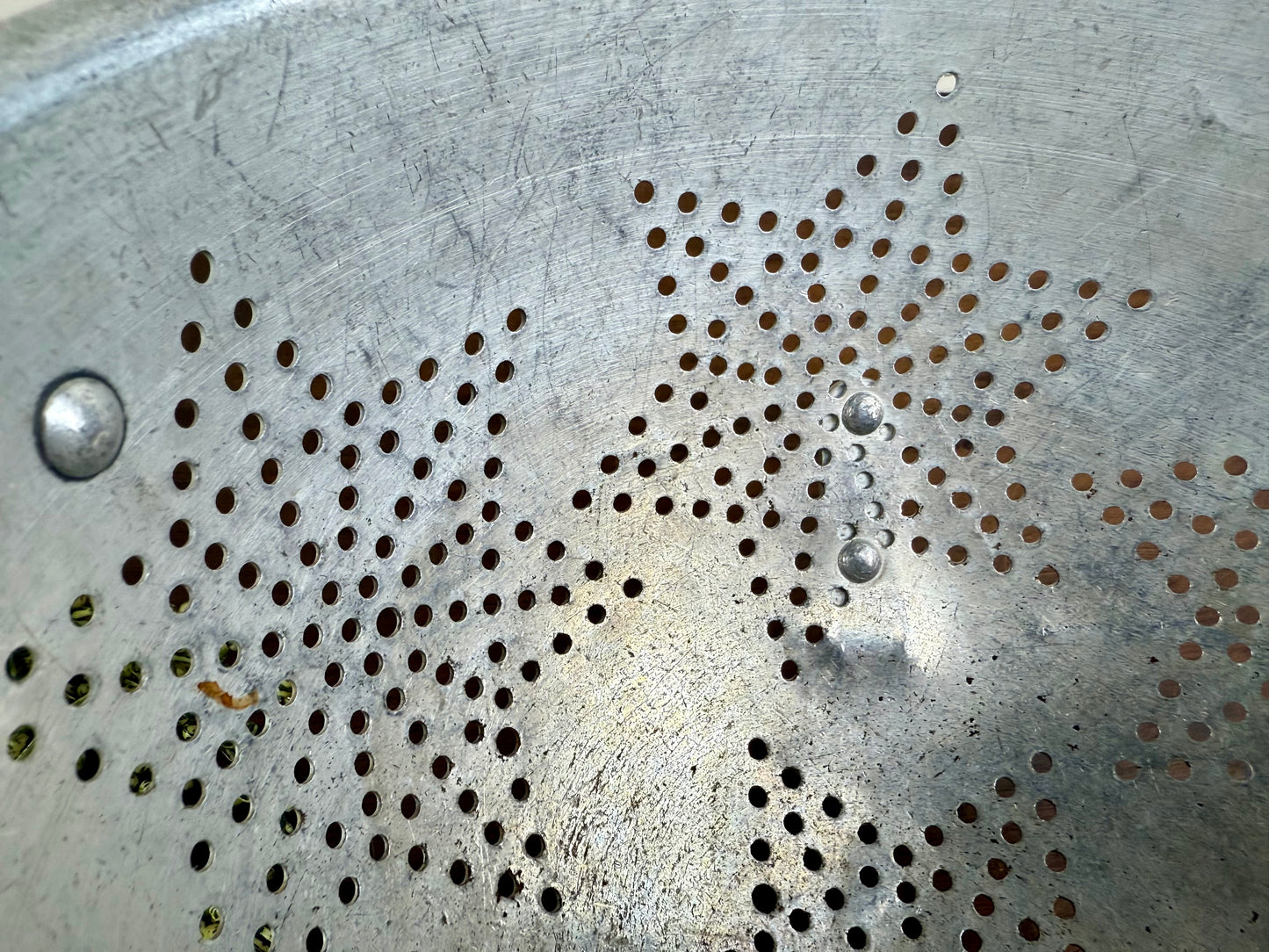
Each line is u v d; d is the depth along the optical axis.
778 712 0.15
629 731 0.14
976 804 0.15
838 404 0.14
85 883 0.09
